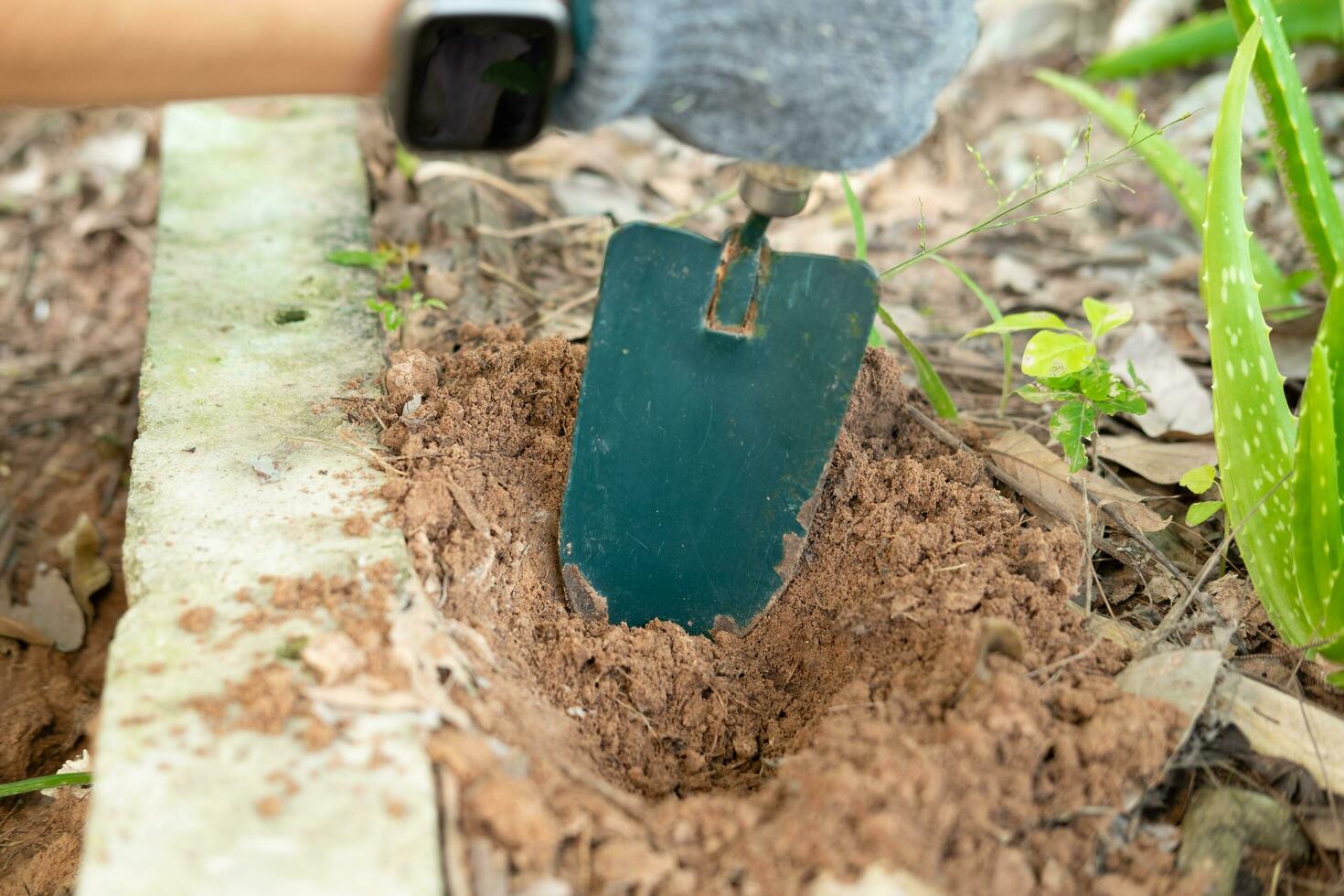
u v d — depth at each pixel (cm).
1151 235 94
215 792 55
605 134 103
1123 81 112
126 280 97
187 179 85
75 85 54
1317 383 59
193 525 63
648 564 67
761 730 65
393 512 64
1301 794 60
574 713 63
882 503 68
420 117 56
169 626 59
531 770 57
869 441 72
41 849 67
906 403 74
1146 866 58
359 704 57
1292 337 80
